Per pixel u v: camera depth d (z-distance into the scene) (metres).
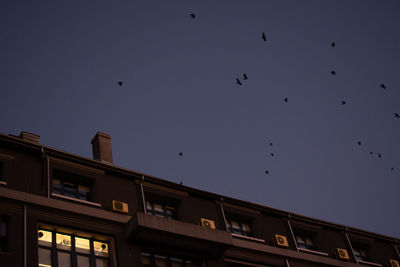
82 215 25.09
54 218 24.12
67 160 27.22
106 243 25.14
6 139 25.75
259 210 33.22
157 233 25.59
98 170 27.97
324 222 35.66
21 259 21.80
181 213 29.42
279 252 30.89
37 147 26.44
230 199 32.19
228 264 28.69
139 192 28.50
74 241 24.23
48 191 25.05
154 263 26.00
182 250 26.91
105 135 31.92
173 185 30.20
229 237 27.61
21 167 25.36
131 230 25.28
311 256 32.28
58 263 23.12
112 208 26.44
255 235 31.69
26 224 23.03
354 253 35.44
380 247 37.50
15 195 23.67
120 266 24.36
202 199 31.14
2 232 22.52
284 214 34.06
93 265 24.02
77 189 26.89
